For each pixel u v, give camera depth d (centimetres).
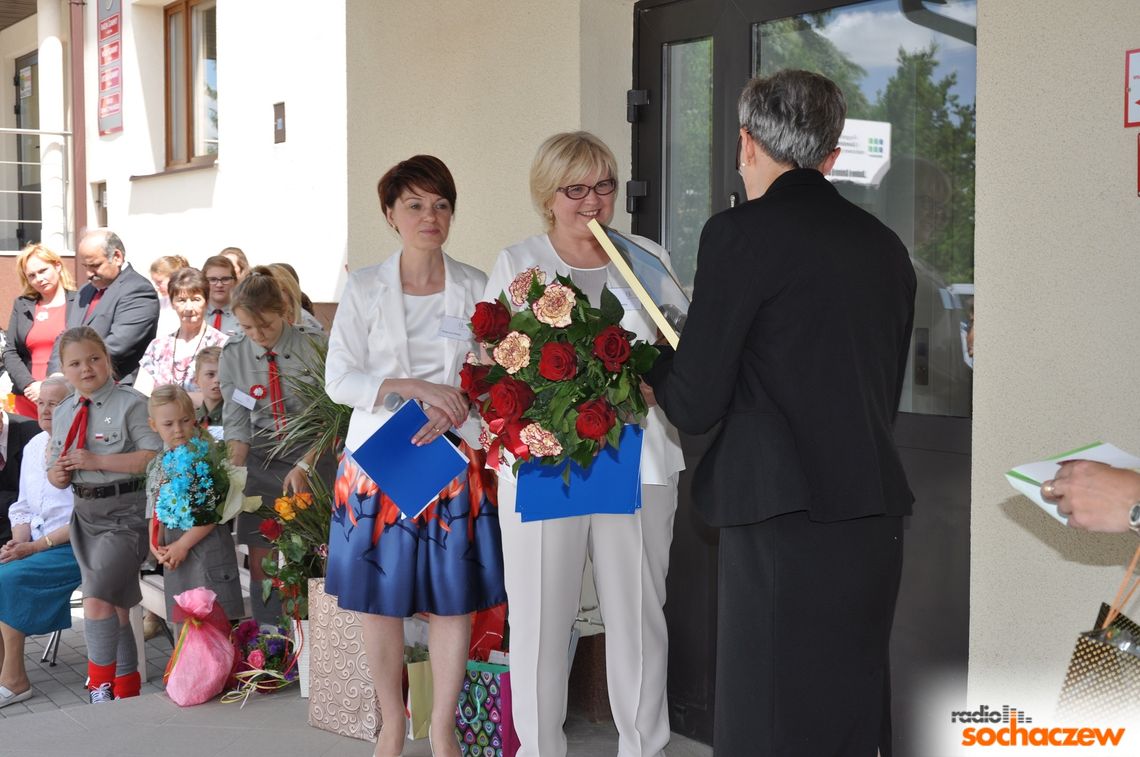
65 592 480
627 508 259
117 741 354
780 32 327
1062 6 240
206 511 420
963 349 288
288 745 348
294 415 443
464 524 297
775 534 210
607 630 282
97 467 438
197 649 389
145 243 1014
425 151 443
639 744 282
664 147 363
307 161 759
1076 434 242
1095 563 241
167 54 1011
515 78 393
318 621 360
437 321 300
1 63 1302
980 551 261
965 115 286
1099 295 237
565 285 245
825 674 208
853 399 207
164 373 579
